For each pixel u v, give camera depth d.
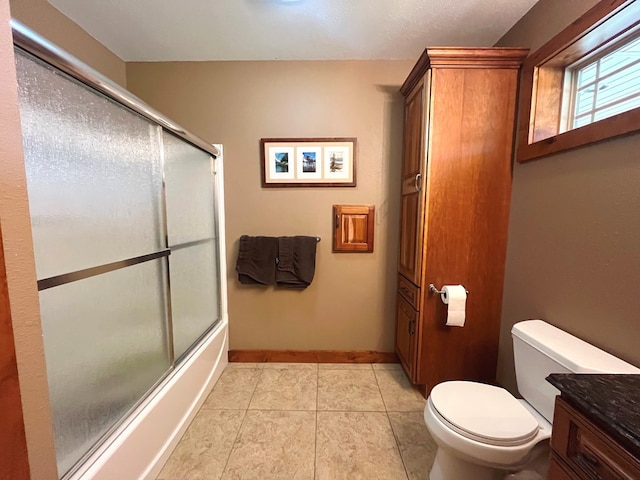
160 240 1.46
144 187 1.34
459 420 1.08
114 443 1.05
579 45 1.24
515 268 1.62
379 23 1.63
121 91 1.08
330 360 2.23
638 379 0.72
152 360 1.41
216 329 2.04
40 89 0.84
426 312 1.74
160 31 1.71
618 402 0.62
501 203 1.66
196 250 1.87
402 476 1.29
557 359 1.08
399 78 2.02
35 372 0.60
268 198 2.13
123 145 1.20
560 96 1.46
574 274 1.22
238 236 2.17
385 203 2.12
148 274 1.38
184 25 1.65
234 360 2.23
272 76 2.04
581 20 1.17
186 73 2.05
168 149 1.52
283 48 1.89
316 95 2.05
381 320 2.21
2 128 0.52
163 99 2.07
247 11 1.53
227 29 1.69
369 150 2.08
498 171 1.64
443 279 1.72
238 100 2.06
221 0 1.45
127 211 1.24
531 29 1.51
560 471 0.69
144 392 1.31
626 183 1.00
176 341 1.61
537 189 1.45
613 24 1.08
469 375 1.78
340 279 2.19
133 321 1.28
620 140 1.01
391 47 1.88
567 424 0.68
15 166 0.55
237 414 1.67
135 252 1.29
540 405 1.18
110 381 1.15
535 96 1.48
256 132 2.08
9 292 0.53
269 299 2.21
